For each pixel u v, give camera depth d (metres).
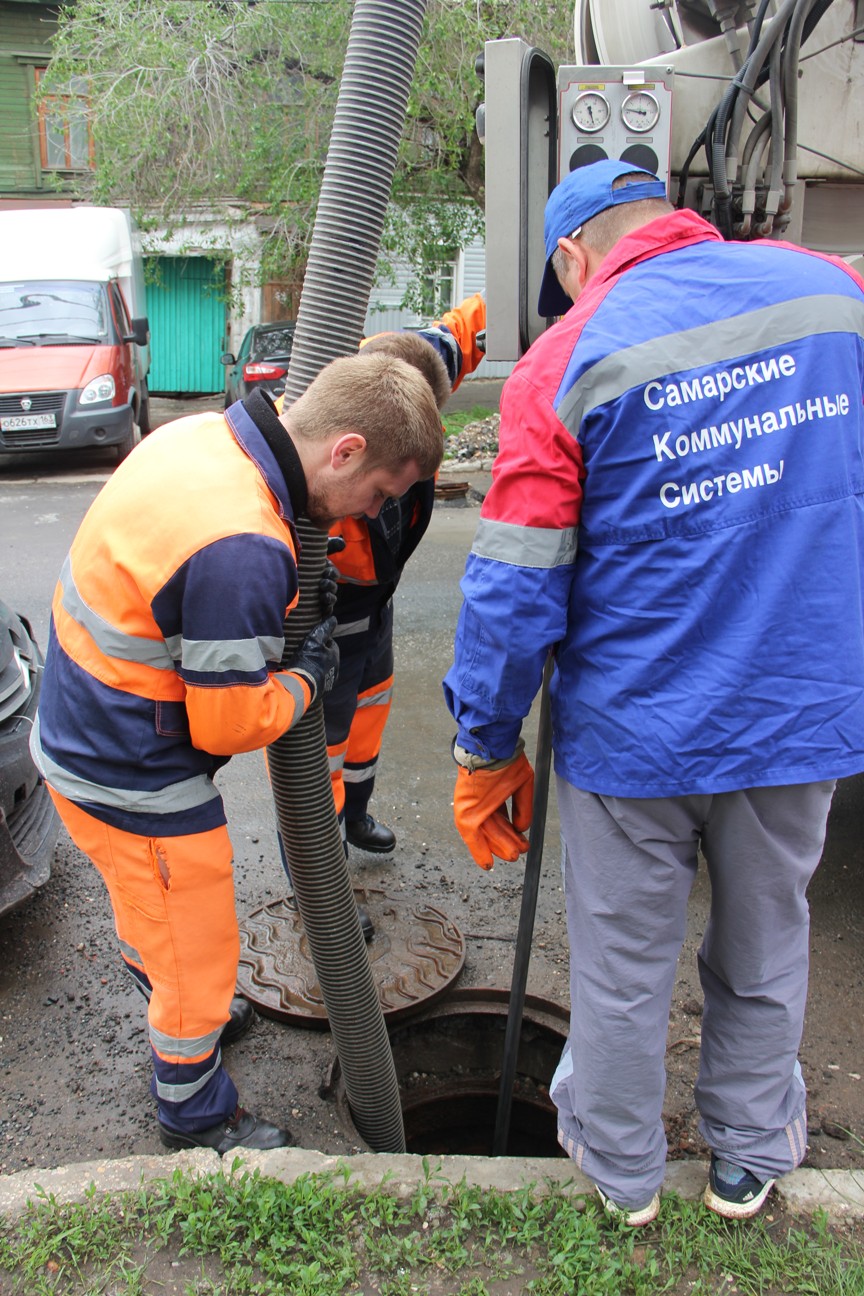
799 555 1.76
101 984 3.18
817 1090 2.74
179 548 1.93
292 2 11.80
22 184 19.59
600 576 1.86
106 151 13.52
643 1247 2.04
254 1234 2.03
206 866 2.23
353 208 2.17
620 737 1.85
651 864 1.91
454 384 3.49
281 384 12.58
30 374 11.27
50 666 2.24
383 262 14.26
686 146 3.12
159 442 2.07
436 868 3.80
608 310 1.80
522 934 2.47
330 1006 2.48
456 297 19.09
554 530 1.82
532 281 2.79
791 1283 1.97
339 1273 1.97
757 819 1.85
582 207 2.01
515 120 2.66
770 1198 2.14
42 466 12.40
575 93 2.64
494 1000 3.14
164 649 2.06
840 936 3.41
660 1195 2.13
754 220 2.95
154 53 12.48
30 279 12.05
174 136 13.06
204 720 2.02
